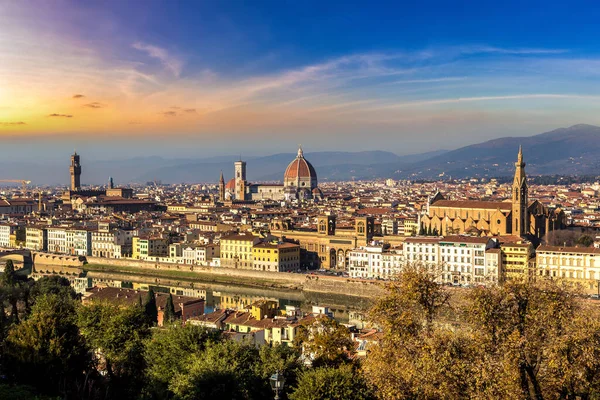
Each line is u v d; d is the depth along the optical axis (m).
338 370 148.75
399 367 129.12
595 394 129.75
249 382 153.00
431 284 147.25
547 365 130.88
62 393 142.25
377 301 151.62
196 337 172.75
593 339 128.50
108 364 184.38
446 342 130.62
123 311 195.50
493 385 121.12
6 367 148.62
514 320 137.00
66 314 168.12
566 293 143.00
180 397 145.38
